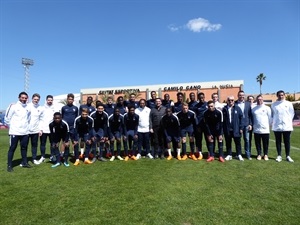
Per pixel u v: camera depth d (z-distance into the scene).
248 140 8.25
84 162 8.08
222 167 7.11
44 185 5.65
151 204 4.49
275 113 8.02
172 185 5.51
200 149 8.70
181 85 45.81
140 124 8.72
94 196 4.92
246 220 3.88
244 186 5.42
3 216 4.09
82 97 51.19
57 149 7.77
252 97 9.15
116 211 4.22
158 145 8.67
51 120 8.55
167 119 8.40
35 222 3.88
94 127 8.38
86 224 3.79
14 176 6.43
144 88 47.91
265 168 6.95
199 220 3.89
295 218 3.93
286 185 5.47
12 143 7.08
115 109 8.41
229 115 8.09
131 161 8.13
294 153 9.26
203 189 5.24
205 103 8.91
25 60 45.94
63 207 4.42
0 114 32.19
